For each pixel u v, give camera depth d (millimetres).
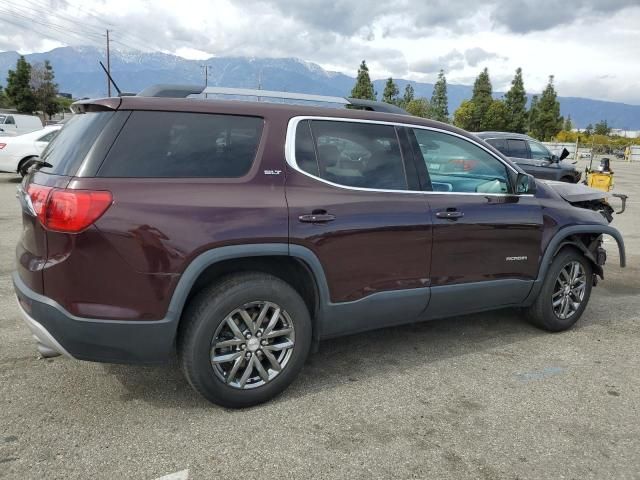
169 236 2822
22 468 2559
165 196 2852
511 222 4152
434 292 3820
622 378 3814
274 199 3125
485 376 3775
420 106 74750
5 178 14477
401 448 2848
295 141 3316
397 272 3619
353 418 3141
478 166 4156
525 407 3344
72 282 2734
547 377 3793
